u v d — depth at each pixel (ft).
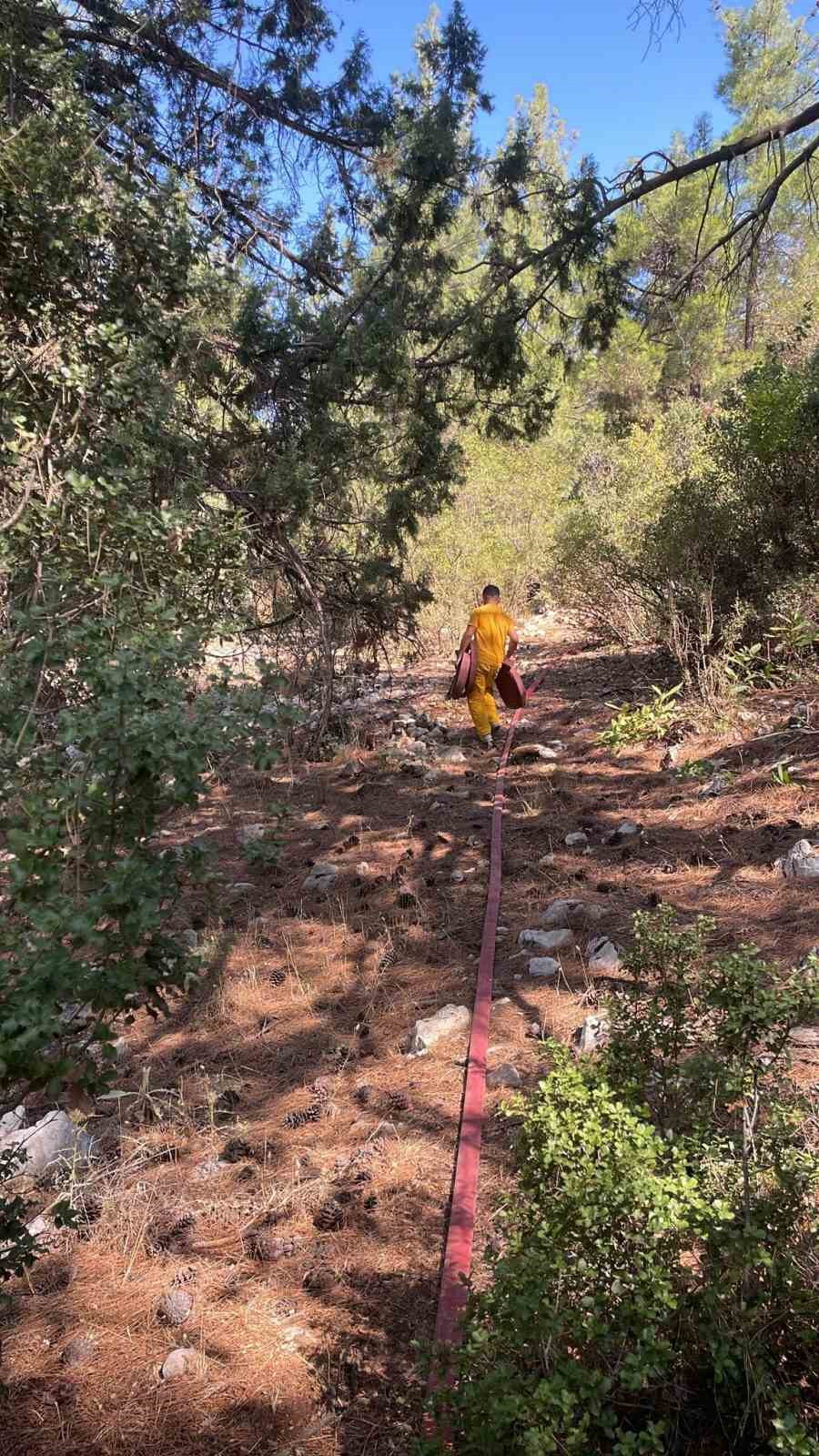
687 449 48.21
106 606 9.38
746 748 25.04
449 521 52.11
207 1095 13.43
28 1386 8.84
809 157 34.19
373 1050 14.34
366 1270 9.98
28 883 6.69
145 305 20.15
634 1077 9.03
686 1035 9.38
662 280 42.37
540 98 69.87
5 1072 6.56
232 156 30.27
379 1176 11.35
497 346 30.78
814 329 47.85
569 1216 7.35
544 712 35.58
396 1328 9.22
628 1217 7.38
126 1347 9.22
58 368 16.80
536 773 27.86
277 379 26.86
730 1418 7.36
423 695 40.22
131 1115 13.06
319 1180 11.38
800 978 8.96
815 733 23.90
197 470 20.93
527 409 34.40
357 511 31.27
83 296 19.49
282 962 17.43
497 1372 6.58
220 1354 9.08
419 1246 10.24
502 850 21.95
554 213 32.37
